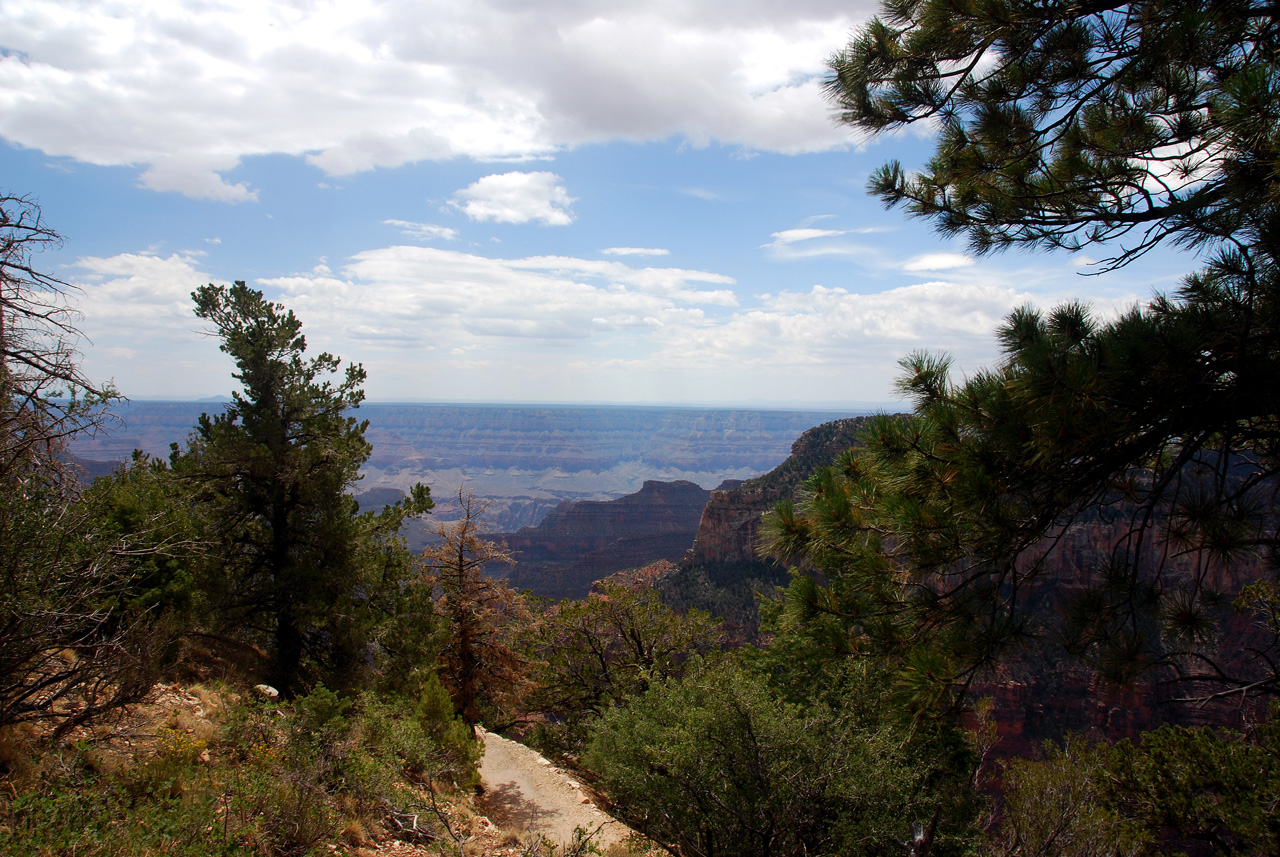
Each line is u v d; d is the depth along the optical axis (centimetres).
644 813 1246
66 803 598
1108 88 606
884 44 659
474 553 2506
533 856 1053
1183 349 452
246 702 1194
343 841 845
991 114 634
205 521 1766
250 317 1983
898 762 1076
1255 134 441
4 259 717
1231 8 524
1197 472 541
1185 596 552
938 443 546
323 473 1964
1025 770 1527
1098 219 612
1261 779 1299
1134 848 1286
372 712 1307
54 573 715
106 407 777
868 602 634
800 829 1073
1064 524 544
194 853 604
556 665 2588
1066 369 470
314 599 1862
